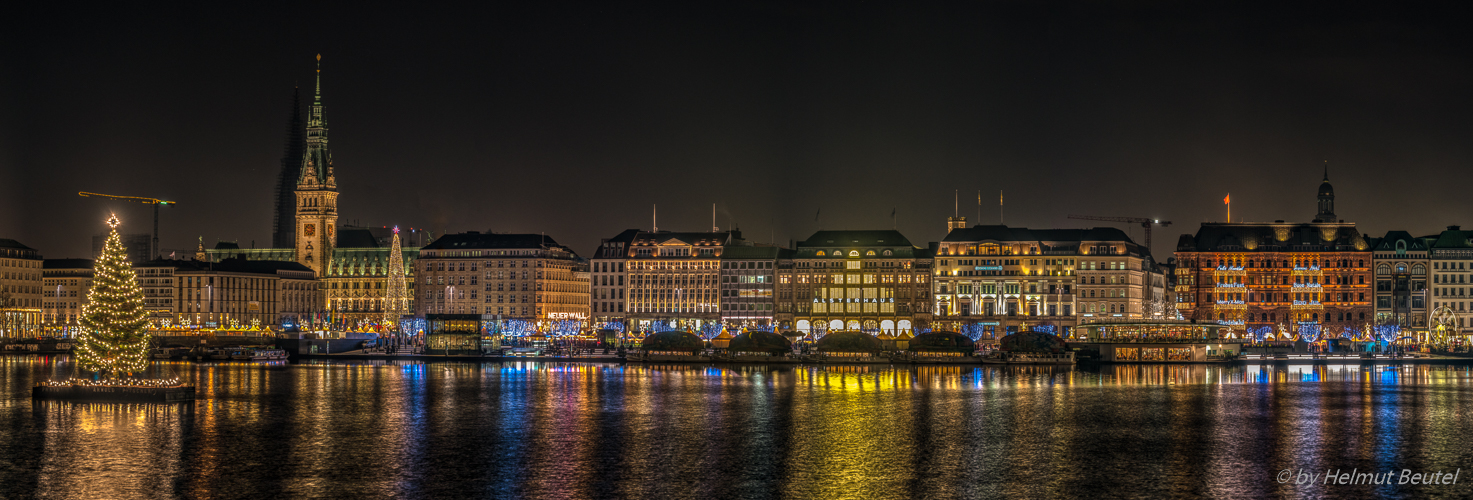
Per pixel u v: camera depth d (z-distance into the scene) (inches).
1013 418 6082.7
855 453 4953.3
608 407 6569.9
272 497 4037.9
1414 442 5270.7
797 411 6382.9
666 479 4382.4
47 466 4478.3
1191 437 5408.5
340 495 4074.8
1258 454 4950.8
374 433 5447.8
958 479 4399.6
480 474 4448.8
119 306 6240.2
